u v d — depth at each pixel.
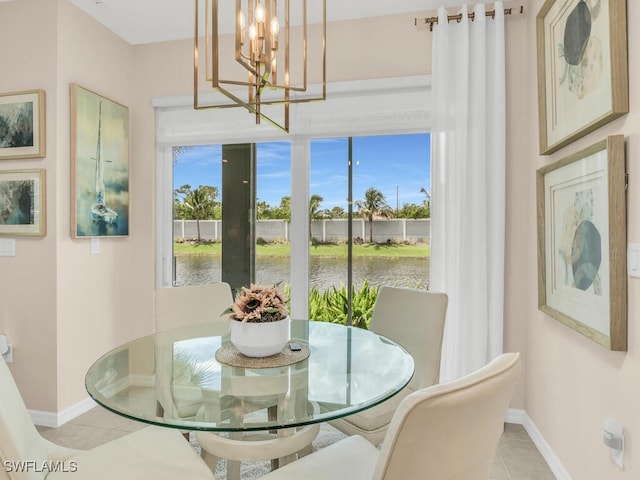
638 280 1.31
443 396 0.76
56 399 2.49
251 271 3.05
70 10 2.57
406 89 2.67
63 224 2.53
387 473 0.79
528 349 2.46
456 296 2.52
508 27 2.53
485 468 0.94
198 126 3.03
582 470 1.73
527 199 2.50
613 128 1.47
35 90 2.47
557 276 1.96
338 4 2.58
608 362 1.50
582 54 1.66
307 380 1.42
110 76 2.91
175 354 1.68
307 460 1.31
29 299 2.52
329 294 2.92
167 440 1.46
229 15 2.71
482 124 2.48
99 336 2.82
